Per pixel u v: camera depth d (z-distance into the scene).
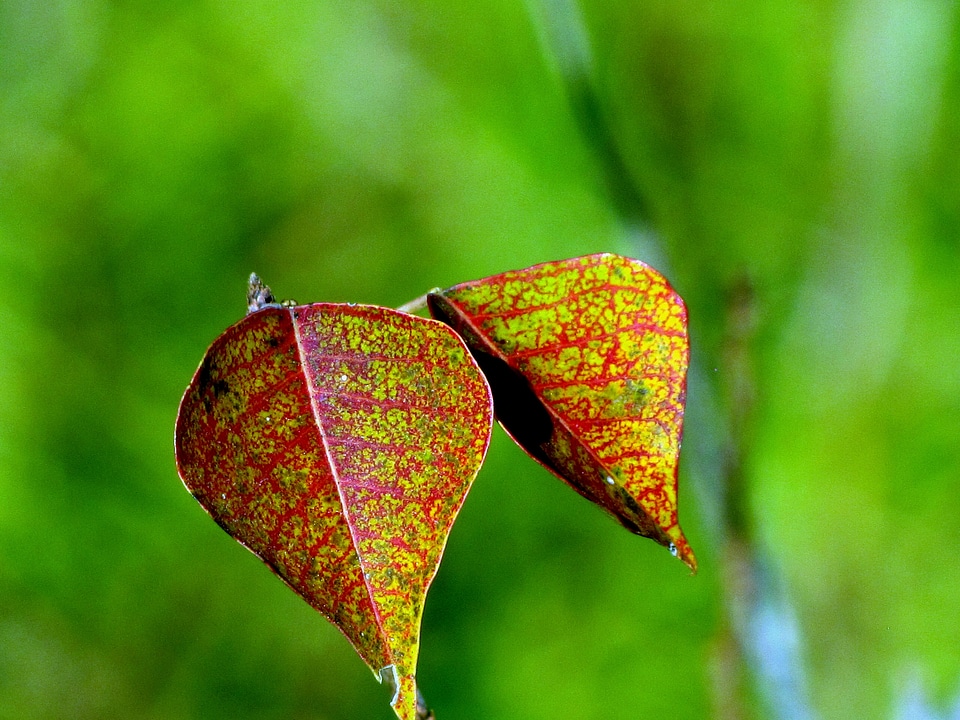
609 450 0.54
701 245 1.28
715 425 0.76
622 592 1.32
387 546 0.52
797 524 1.22
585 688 1.28
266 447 0.52
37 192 1.43
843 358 1.27
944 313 1.26
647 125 1.34
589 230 1.37
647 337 0.54
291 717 1.38
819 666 1.12
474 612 1.33
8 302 1.38
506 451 1.37
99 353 1.41
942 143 1.25
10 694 1.35
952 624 1.15
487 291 0.54
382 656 0.51
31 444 1.36
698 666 1.26
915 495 1.24
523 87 1.38
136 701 1.38
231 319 1.45
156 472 1.39
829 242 1.29
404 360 0.52
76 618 1.38
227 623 1.40
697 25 1.37
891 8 1.24
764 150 1.34
